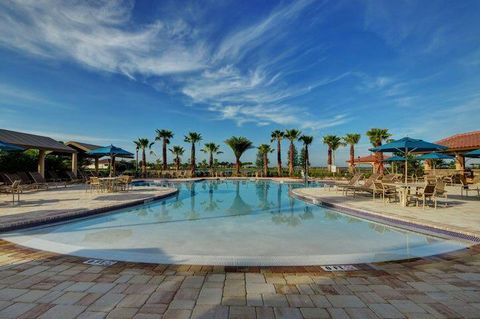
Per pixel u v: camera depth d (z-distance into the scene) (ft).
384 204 29.68
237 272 10.93
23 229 19.71
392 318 7.39
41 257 12.82
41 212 23.72
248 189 57.62
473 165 72.28
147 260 12.54
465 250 14.29
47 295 8.73
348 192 44.04
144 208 31.14
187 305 8.10
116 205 28.58
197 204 34.68
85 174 66.69
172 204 34.58
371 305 8.13
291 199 40.37
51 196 36.35
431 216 22.04
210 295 8.79
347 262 12.40
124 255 13.52
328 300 8.46
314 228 21.26
